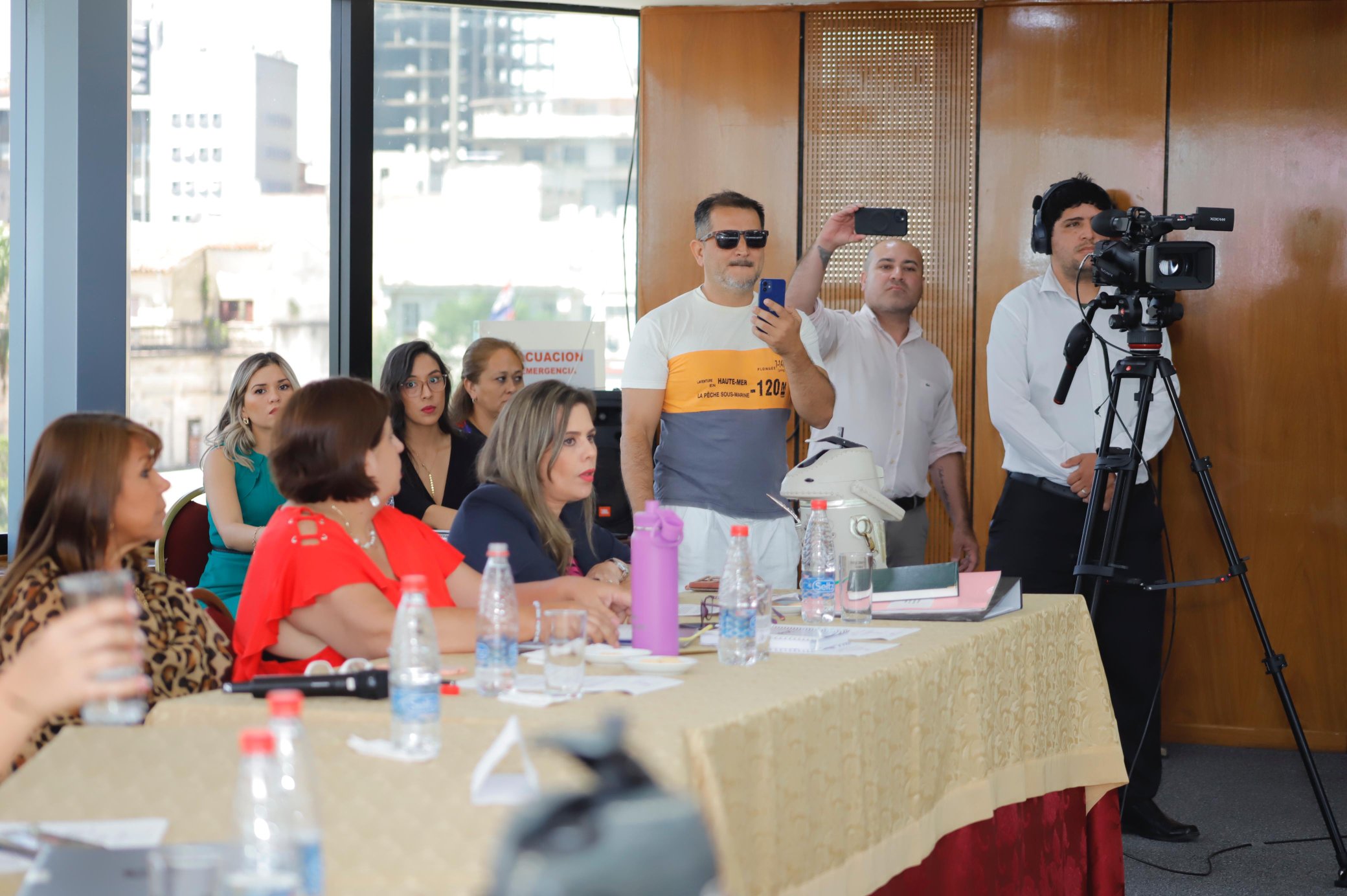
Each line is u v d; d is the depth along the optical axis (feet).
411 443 13.82
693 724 5.27
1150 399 11.27
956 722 7.60
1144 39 15.37
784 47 15.84
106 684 4.55
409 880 4.01
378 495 7.55
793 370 11.46
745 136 15.90
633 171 16.17
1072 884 9.20
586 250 16.15
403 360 13.65
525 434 8.80
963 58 15.69
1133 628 12.89
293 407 7.42
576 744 2.09
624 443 11.96
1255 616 11.00
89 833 4.26
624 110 16.11
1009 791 8.24
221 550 11.79
